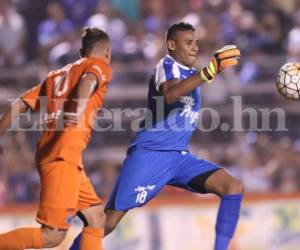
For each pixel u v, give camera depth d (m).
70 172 23.98
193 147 41.84
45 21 49.56
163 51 45.34
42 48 46.84
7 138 41.38
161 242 38.72
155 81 25.17
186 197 39.78
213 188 25.86
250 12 50.78
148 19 49.19
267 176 42.38
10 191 41.19
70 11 49.97
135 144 26.20
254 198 39.50
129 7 50.72
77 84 24.30
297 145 43.12
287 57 44.38
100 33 24.92
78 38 46.78
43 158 24.19
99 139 41.78
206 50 45.66
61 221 24.08
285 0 51.47
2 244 24.41
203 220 39.00
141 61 45.66
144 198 26.11
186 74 25.20
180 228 38.91
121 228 38.59
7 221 38.12
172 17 49.66
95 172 41.59
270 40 48.09
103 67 24.17
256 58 44.09
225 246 25.41
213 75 23.81
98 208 24.92
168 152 26.06
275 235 39.44
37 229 24.36
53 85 24.73
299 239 39.47
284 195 39.56
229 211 25.50
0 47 46.75
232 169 41.94
